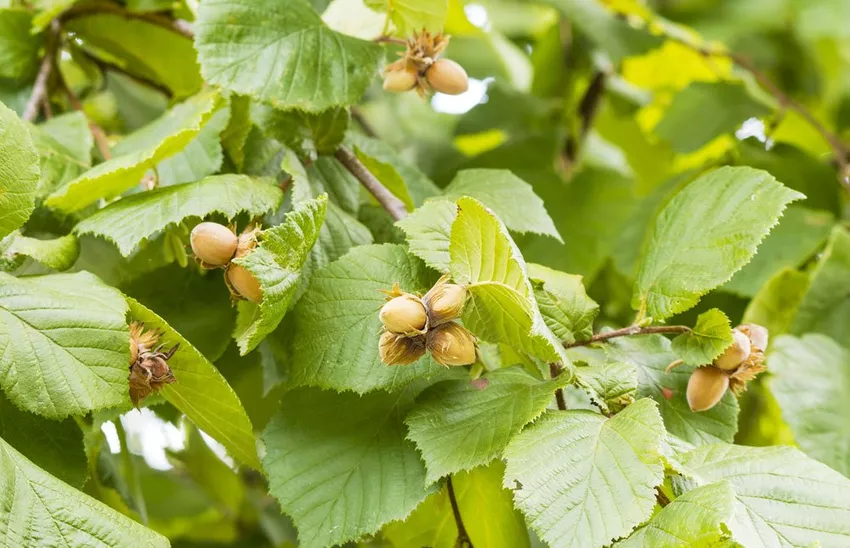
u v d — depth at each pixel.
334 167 1.43
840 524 1.25
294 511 1.30
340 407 1.33
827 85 2.12
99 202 1.40
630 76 2.04
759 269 1.55
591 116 1.85
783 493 1.26
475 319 1.28
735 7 2.13
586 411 1.28
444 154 1.75
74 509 1.25
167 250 1.41
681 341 1.32
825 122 2.12
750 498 1.26
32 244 1.32
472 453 1.27
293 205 1.35
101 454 1.44
